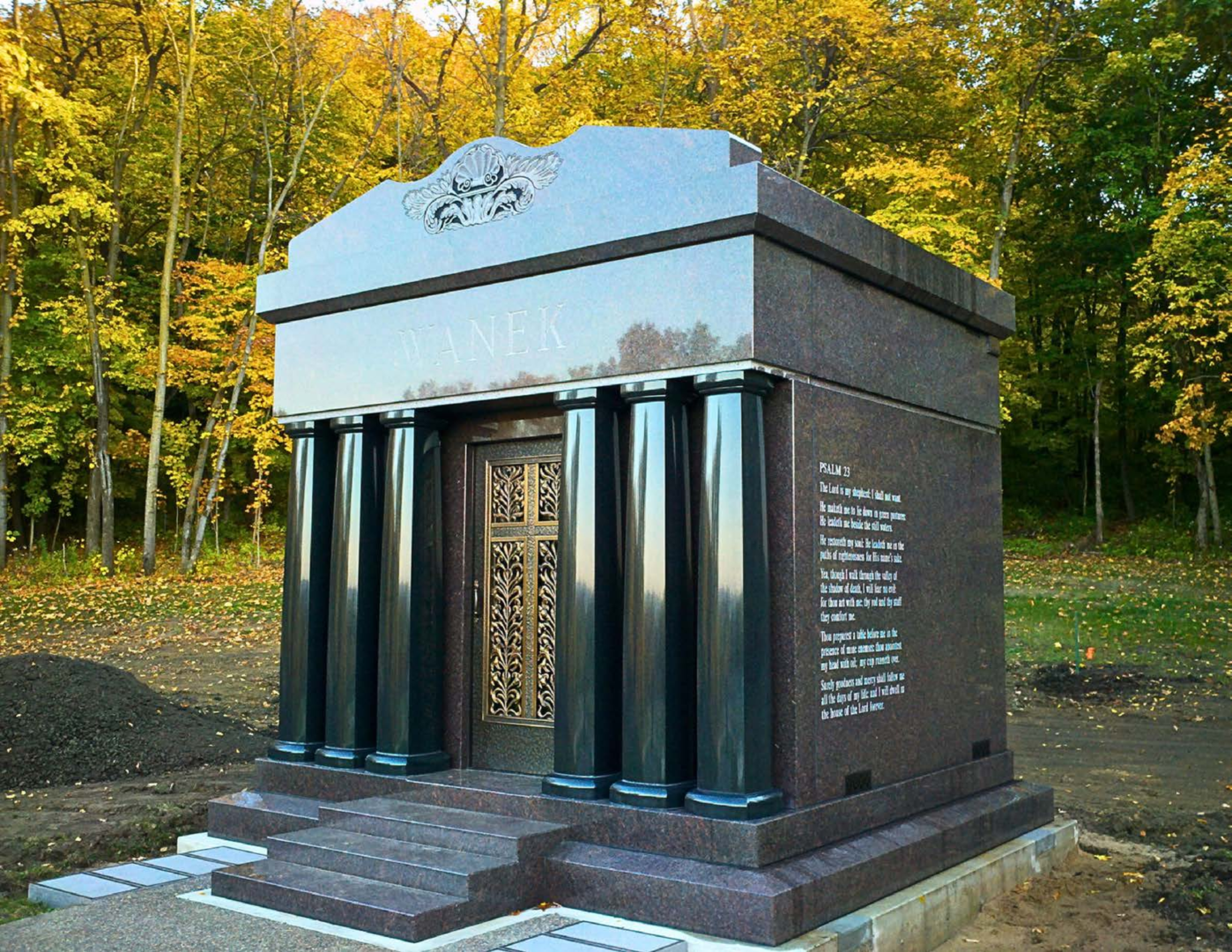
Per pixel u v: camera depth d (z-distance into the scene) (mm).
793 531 5156
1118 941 5266
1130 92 27469
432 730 6422
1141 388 29109
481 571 6504
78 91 25328
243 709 11977
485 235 6086
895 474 6070
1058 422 32531
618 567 5641
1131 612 17453
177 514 29797
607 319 5555
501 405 6223
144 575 23641
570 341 5699
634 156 5648
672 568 5262
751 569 5000
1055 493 33500
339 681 6621
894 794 5680
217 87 26500
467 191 6352
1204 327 23953
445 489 6660
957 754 6500
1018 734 11180
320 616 6957
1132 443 33688
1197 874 6348
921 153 25312
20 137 25469
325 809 5832
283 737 6930
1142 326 21656
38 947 4414
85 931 4621
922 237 18453
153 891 5301
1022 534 29688
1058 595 19391
